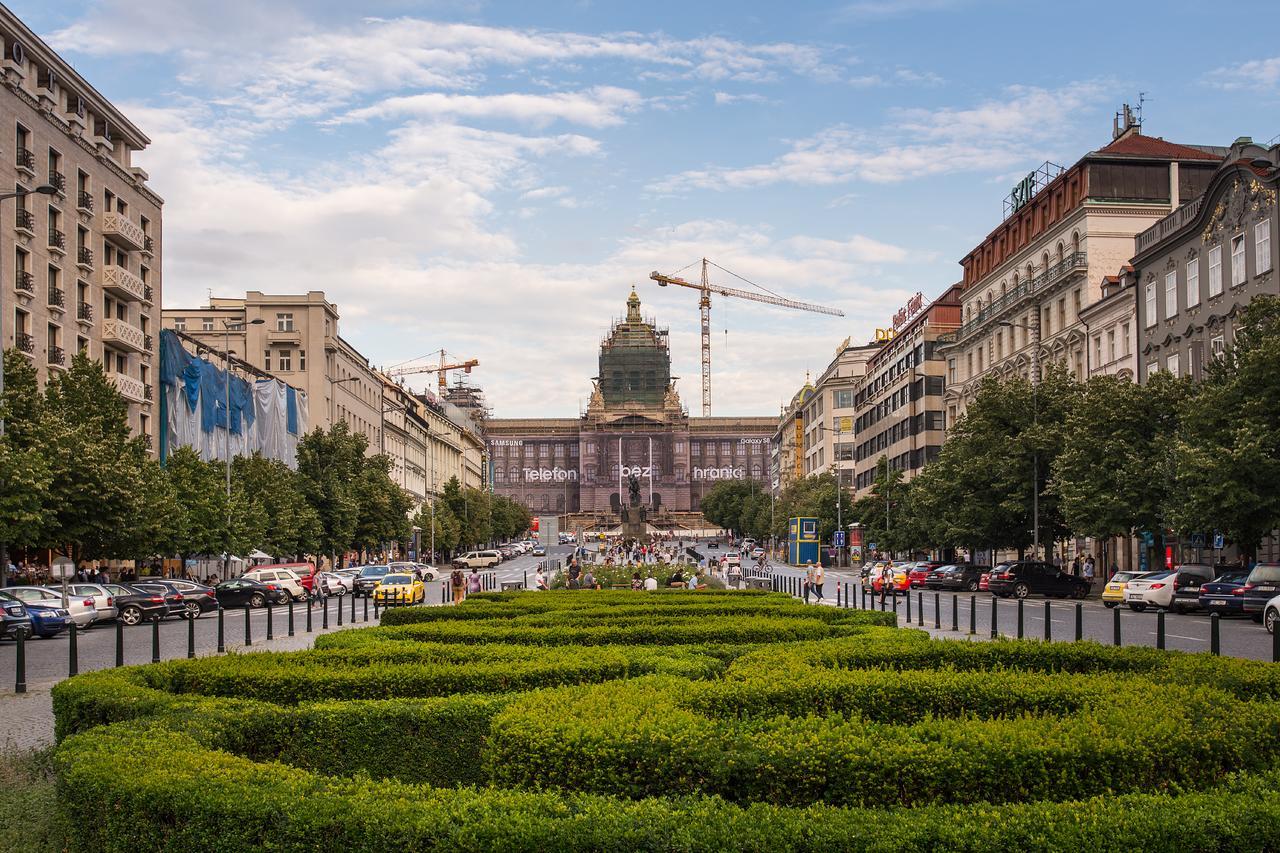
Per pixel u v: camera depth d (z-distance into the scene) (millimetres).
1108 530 57281
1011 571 62781
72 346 67938
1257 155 59750
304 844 8273
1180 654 16922
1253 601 40969
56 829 10516
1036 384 71875
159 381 80375
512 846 7844
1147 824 7652
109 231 72125
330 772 12023
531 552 199375
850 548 136625
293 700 15070
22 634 23734
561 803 8367
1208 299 62312
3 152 60500
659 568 71375
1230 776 8945
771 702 12203
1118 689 12352
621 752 9617
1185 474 47906
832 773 9289
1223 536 50375
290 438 108062
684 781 9461
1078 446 59125
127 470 53781
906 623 39500
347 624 44344
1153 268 69375
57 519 52500
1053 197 86438
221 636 31078
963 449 72062
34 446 50219
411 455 171375
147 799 8953
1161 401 56875
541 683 15562
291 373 121812
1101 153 79500
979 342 102438
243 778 9297
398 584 60219
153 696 13461
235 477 80938
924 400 115562
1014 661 17594
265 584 61781
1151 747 9609
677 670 15773
